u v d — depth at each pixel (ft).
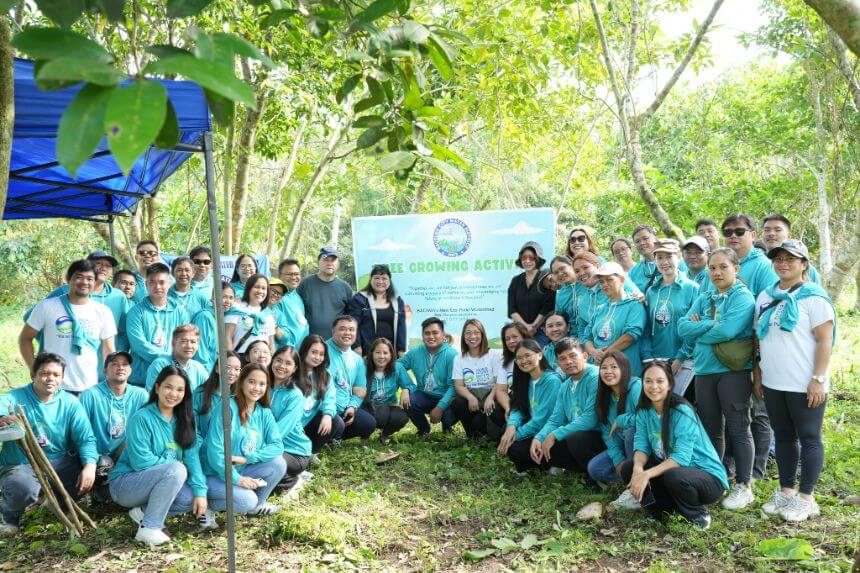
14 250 64.08
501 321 27.66
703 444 15.74
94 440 17.17
